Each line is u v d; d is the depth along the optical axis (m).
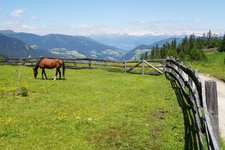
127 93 22.61
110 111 16.83
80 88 24.77
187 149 11.19
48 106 18.11
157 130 13.64
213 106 8.28
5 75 33.41
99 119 15.19
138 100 19.91
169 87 25.19
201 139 9.37
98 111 16.86
